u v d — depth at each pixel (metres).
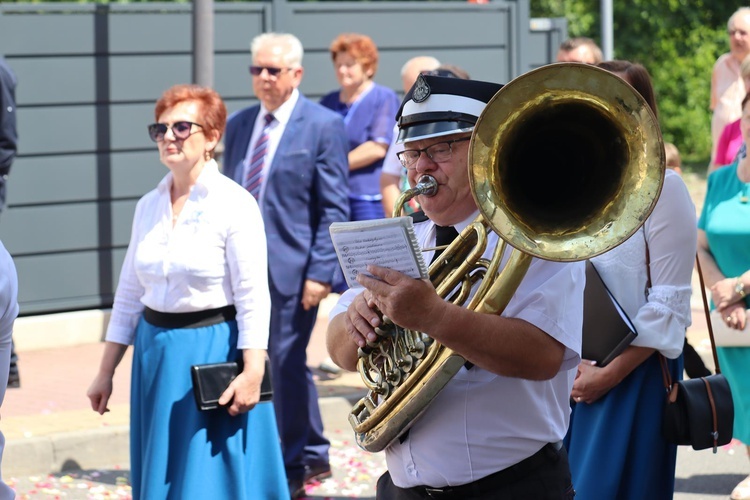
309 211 10.22
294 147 10.16
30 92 15.12
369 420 4.96
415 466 5.02
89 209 15.61
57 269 15.45
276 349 10.05
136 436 7.49
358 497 10.06
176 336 7.29
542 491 4.97
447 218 4.98
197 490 7.11
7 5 14.89
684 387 6.55
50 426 11.33
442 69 10.54
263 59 10.22
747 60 8.89
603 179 4.48
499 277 4.55
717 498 9.84
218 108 7.54
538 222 4.43
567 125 4.50
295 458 10.05
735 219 8.97
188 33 15.99
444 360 4.62
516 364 4.62
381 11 17.20
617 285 6.60
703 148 39.47
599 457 6.61
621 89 4.36
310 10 16.72
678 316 6.49
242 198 7.42
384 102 13.12
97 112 15.55
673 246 6.48
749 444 9.02
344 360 5.45
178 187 7.46
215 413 7.25
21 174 15.13
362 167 12.98
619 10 40.19
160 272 7.30
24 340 15.08
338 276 10.82
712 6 40.38
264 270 7.41
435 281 4.74
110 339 7.77
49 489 10.37
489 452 4.90
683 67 39.72
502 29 18.08
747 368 8.95
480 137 4.38
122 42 15.61
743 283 8.77
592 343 6.38
